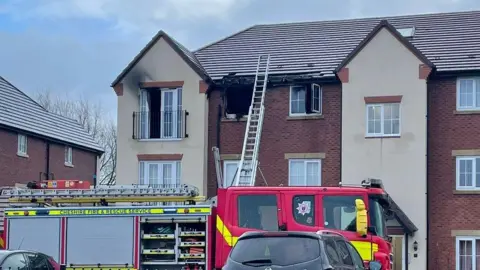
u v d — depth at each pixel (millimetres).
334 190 17109
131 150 30875
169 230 17703
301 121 30062
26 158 37375
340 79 29266
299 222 16984
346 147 29016
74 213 18141
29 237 18328
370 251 16797
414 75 28578
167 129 30844
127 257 17766
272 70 30906
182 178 30375
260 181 30094
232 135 30672
